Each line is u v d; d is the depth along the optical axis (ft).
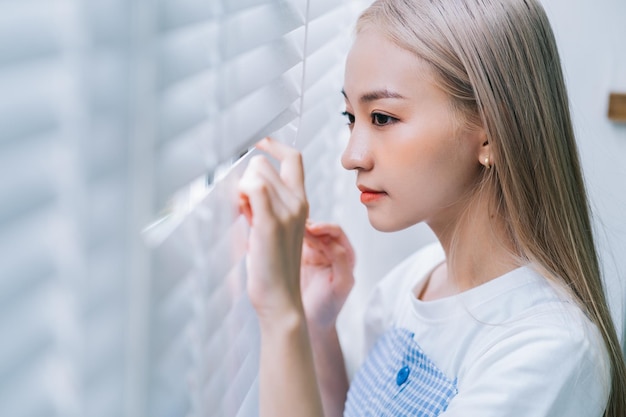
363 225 5.08
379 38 2.94
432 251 4.16
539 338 2.95
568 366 2.92
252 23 2.37
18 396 1.33
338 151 4.77
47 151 1.34
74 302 1.41
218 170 2.38
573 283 3.25
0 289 1.24
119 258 1.55
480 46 2.96
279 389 2.44
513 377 2.86
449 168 3.04
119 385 1.64
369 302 4.28
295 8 2.89
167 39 1.74
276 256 2.38
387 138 2.97
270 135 2.96
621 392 3.33
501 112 3.02
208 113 2.05
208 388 2.34
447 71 2.91
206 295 2.15
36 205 1.31
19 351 1.31
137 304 1.58
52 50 1.30
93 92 1.35
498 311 3.18
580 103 5.18
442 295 3.60
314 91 3.69
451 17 2.93
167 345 1.87
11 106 1.22
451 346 3.29
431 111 2.94
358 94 2.98
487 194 3.20
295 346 2.44
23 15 1.24
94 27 1.33
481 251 3.30
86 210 1.37
